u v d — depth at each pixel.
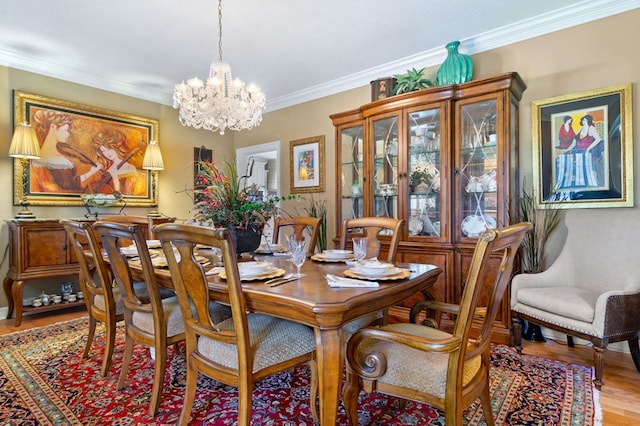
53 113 3.47
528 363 2.23
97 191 3.76
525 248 2.75
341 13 2.61
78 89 3.69
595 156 2.54
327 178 4.19
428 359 1.27
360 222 2.44
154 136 4.26
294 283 1.49
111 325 2.05
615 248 2.32
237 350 1.33
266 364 1.40
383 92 3.29
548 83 2.75
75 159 3.61
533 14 2.66
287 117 4.57
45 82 3.47
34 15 2.59
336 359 1.21
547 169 2.74
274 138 4.73
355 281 1.48
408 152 3.02
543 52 2.77
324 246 4.04
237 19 2.67
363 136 3.35
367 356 1.28
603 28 2.53
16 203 3.25
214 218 2.00
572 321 2.07
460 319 1.12
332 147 4.14
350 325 1.81
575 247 2.51
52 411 1.70
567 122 2.66
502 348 2.48
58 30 2.82
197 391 1.89
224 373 1.38
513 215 2.67
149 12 2.56
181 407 1.74
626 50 2.44
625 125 2.43
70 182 3.57
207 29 2.82
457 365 1.12
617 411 1.69
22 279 3.00
